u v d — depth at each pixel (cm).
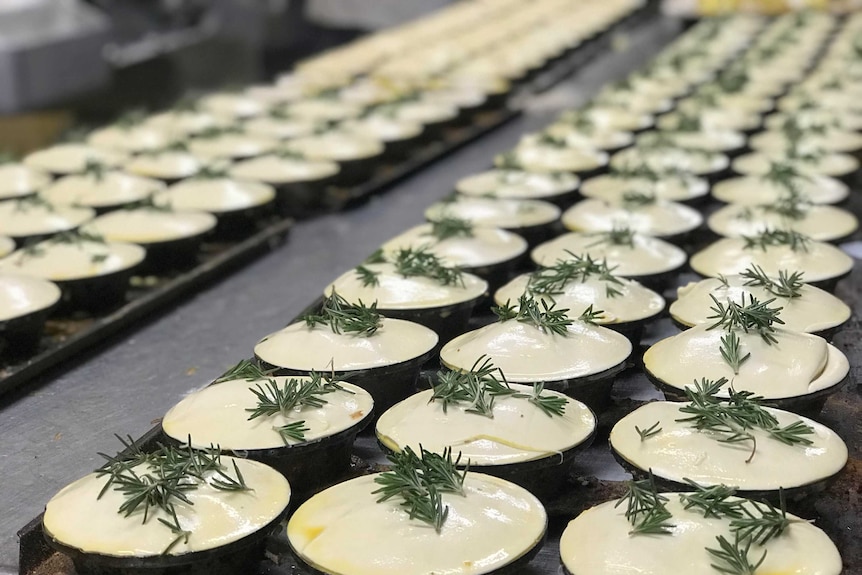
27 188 138
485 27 296
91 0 276
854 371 95
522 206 124
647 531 68
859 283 114
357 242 134
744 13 312
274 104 200
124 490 72
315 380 81
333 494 74
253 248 129
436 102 192
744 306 86
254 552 73
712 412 75
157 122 180
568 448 77
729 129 171
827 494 80
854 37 260
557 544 77
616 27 316
